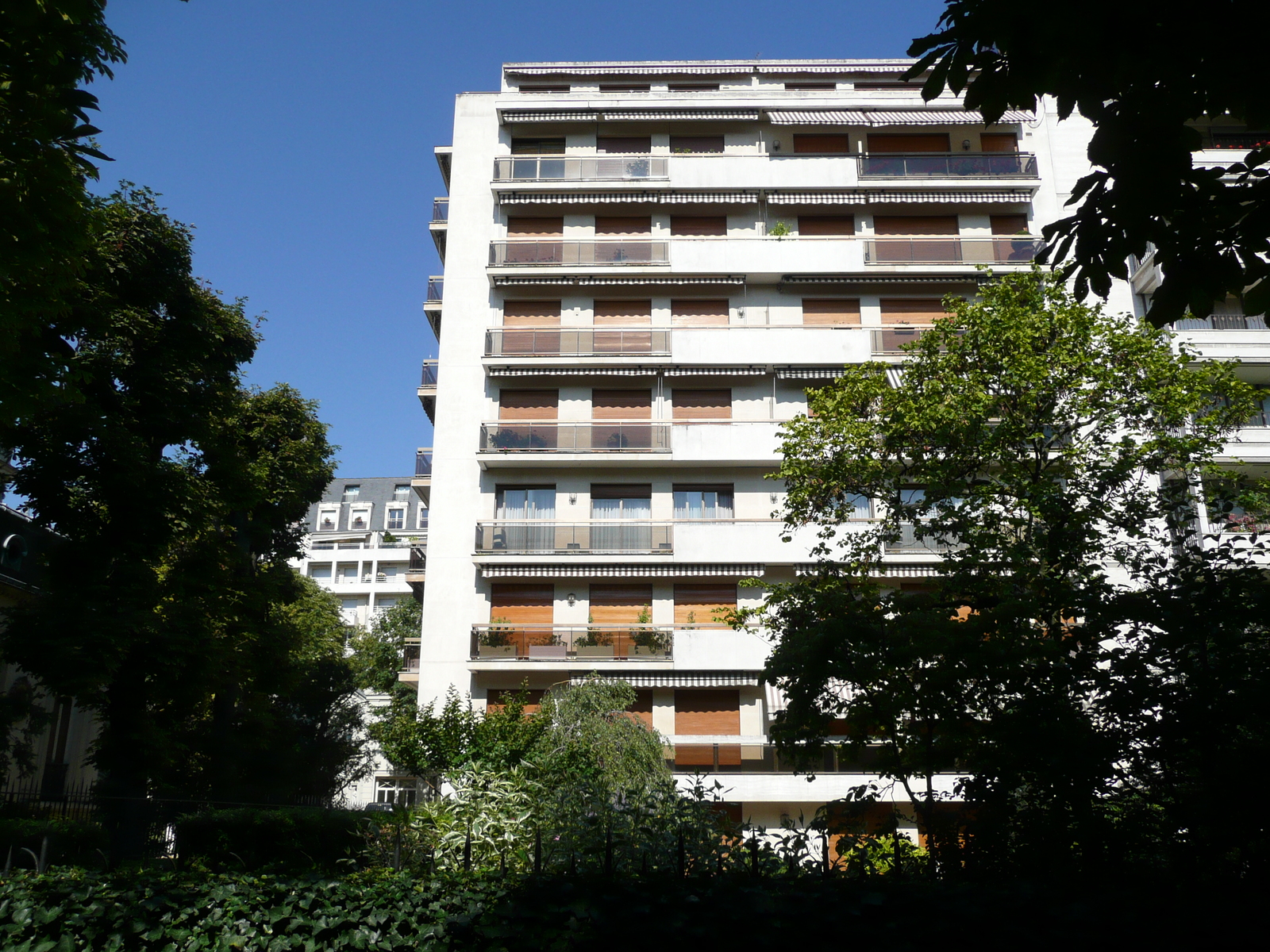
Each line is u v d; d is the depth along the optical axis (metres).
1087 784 7.42
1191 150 5.38
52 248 8.36
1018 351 19.95
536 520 29.91
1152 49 5.17
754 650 28.31
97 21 8.69
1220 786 6.81
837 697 10.93
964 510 17.36
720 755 27.78
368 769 40.41
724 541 29.38
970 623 9.55
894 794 25.50
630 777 22.33
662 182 32.97
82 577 21.81
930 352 21.62
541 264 32.00
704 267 32.00
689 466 30.58
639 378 31.44
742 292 32.56
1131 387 20.14
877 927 5.82
